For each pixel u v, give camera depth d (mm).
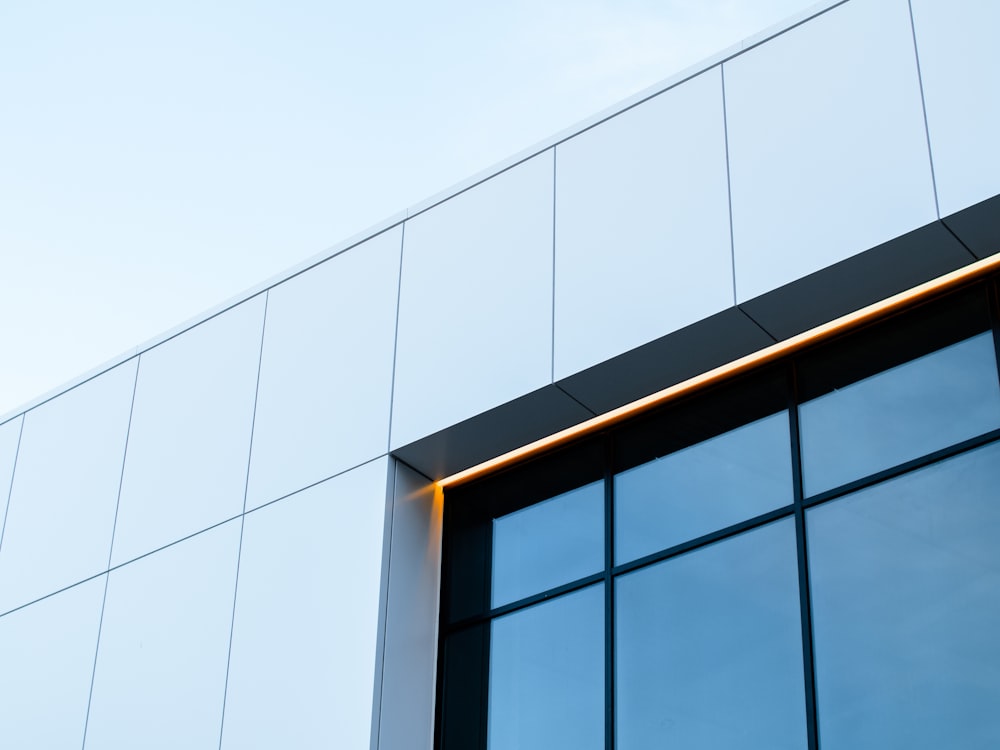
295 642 15055
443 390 15125
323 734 14281
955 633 11414
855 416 12766
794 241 12977
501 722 13938
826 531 12461
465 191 16094
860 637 11875
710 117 14164
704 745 12391
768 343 13438
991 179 11977
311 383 16594
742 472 13281
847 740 11602
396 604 14664
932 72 12742
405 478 15344
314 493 15805
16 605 18703
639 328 13703
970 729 11047
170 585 16766
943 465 12055
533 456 15023
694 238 13711
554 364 14219
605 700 13195
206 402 17766
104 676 16875
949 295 12680
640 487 13953
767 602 12555
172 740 15609
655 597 13320
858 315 13117
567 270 14633
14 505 19703
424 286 15969
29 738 17312
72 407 19750
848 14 13539
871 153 12820
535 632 14109
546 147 15508
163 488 17609
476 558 15031
